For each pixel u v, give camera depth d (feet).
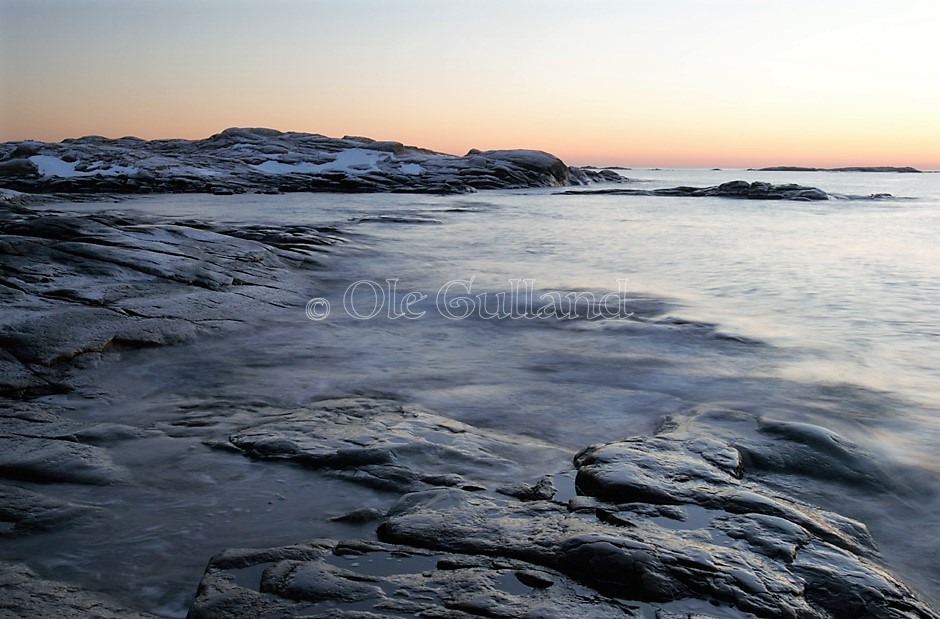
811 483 13.75
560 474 13.88
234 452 14.89
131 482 13.50
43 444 15.19
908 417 17.78
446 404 18.63
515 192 176.45
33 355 20.25
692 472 13.19
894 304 33.71
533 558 10.13
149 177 151.33
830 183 354.33
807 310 32.12
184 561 10.65
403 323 28.84
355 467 14.02
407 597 9.11
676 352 24.20
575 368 22.27
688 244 61.93
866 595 9.53
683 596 9.19
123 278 29.60
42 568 10.39
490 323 28.91
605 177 339.77
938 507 13.09
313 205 112.16
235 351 23.88
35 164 161.38
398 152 223.51
